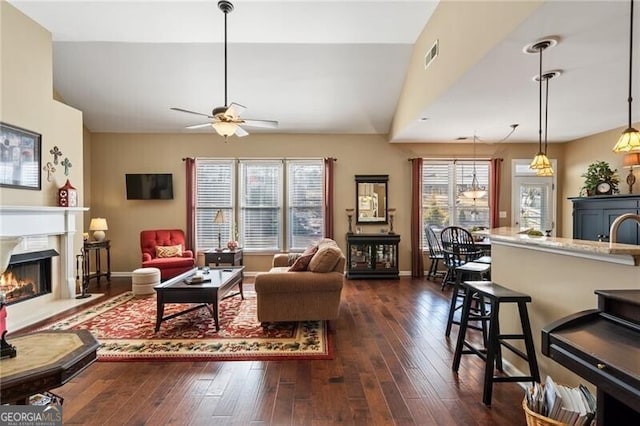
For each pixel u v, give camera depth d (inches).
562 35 95.0
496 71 119.5
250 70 196.4
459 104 157.2
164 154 248.1
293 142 251.8
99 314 156.6
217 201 250.7
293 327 140.9
